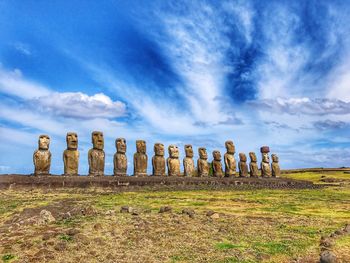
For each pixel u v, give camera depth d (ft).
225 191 108.68
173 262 36.68
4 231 46.34
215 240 43.75
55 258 37.22
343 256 37.78
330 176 211.82
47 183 100.89
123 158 129.49
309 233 48.11
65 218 52.75
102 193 91.40
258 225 52.60
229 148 163.84
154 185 119.03
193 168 150.51
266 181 156.76
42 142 113.91
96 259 37.27
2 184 95.71
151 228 48.03
